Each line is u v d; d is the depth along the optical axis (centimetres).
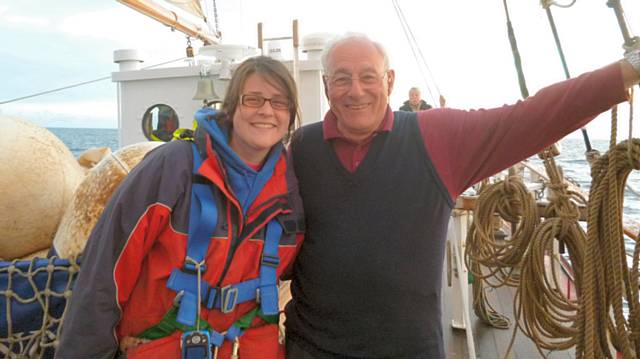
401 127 184
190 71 525
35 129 225
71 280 181
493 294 401
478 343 317
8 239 209
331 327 178
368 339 174
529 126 167
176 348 157
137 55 559
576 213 205
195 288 155
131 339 165
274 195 170
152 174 156
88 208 197
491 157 176
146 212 152
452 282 335
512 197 240
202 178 160
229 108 166
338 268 176
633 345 166
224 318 164
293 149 196
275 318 174
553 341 312
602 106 159
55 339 179
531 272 215
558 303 207
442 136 179
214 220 156
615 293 156
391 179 177
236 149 171
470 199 285
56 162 222
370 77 176
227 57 499
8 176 203
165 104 538
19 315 179
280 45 526
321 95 502
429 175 178
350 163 184
